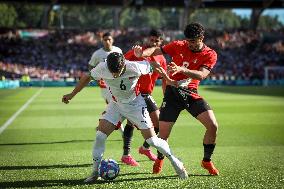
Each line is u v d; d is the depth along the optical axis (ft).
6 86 200.34
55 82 214.90
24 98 126.62
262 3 296.71
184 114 79.10
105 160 30.78
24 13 492.95
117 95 29.76
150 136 30.25
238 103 106.63
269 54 266.98
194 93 31.94
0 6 463.42
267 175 32.09
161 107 32.63
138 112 30.19
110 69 27.96
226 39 276.00
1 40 254.47
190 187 28.81
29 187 29.01
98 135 30.22
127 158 36.65
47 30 267.59
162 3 294.46
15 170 34.40
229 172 33.22
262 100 116.47
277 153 41.78
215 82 227.81
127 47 267.39
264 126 63.41
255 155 40.70
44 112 85.81
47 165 36.35
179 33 278.87
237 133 56.13
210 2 301.43
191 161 38.01
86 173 33.19
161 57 38.14
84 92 155.84
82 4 286.46
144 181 30.53
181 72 29.35
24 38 260.01
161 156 32.76
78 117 76.64
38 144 48.49
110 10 576.20
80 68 244.83
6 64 235.20
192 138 52.08
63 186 29.22
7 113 84.07
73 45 261.24
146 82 38.09
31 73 228.63
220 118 74.13
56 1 269.23
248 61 260.62
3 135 55.83
